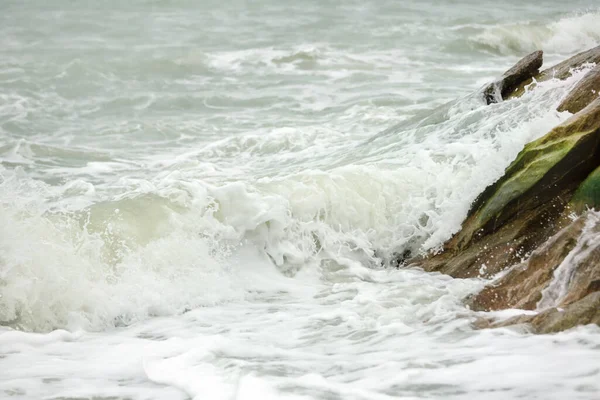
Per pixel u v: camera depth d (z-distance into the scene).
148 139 53.88
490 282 24.78
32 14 103.38
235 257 29.67
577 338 19.14
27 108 62.34
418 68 77.25
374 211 31.84
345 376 18.75
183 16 104.81
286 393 17.56
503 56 88.94
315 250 30.89
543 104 34.44
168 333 24.31
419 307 25.02
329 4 113.31
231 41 90.69
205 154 47.66
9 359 21.61
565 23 96.19
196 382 18.83
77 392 19.00
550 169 27.55
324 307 26.36
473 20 102.00
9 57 80.19
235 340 22.89
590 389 16.48
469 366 18.41
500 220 28.36
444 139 36.50
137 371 20.41
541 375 17.34
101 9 107.88
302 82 71.81
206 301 27.11
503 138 30.84
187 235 29.25
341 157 40.75
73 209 29.83
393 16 105.25
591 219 24.27
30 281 25.23
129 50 84.94
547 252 24.03
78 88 69.62
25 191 32.44
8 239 26.19
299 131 50.47
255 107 62.62
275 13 107.12
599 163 27.30
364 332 22.70
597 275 21.52
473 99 39.94
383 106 60.16
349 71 76.00
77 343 23.34
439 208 31.45
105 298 25.80
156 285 27.09
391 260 31.39
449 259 29.27
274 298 27.77
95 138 54.09
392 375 18.41
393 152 37.06
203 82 72.69
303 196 31.44
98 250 27.64
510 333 20.30
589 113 27.89
